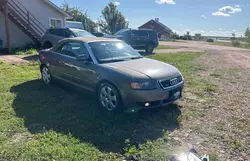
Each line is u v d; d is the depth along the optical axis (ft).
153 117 13.93
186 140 11.38
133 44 51.75
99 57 15.75
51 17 63.26
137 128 12.49
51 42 42.01
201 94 18.98
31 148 10.27
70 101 16.58
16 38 56.34
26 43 58.03
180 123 13.30
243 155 10.21
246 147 10.85
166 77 13.96
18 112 14.48
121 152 10.25
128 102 13.50
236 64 37.06
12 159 9.53
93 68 15.25
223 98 18.07
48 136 11.46
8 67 28.96
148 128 12.55
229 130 12.52
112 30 159.84
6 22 44.88
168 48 71.15
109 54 16.38
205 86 21.48
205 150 10.51
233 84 22.75
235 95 18.90
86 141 11.05
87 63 15.74
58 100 16.79
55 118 13.70
